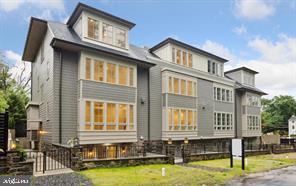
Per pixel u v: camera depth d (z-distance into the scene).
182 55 22.30
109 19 17.06
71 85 15.34
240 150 13.71
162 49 21.95
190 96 21.94
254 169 13.53
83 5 15.62
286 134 48.47
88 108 15.11
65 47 14.93
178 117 20.70
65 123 14.84
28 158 10.55
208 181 10.30
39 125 18.34
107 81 16.14
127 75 17.27
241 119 28.45
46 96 16.83
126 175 10.66
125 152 15.20
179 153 18.05
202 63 24.16
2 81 25.11
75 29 17.08
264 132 49.50
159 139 19.73
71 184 8.75
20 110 24.33
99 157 13.51
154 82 19.98
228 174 11.93
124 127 16.66
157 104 19.98
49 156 14.48
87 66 15.42
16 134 23.97
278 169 13.95
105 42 16.70
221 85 25.73
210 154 16.91
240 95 28.83
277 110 55.53
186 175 11.08
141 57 19.19
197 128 22.33
